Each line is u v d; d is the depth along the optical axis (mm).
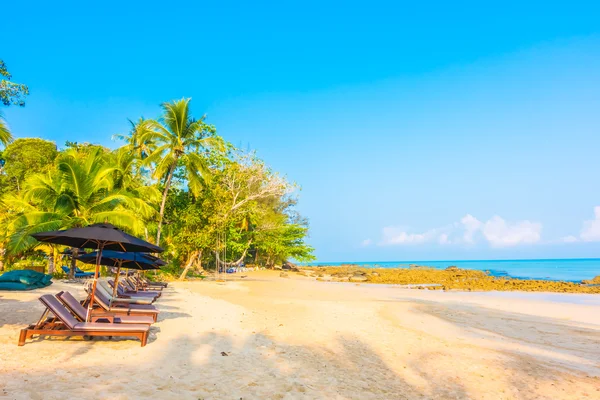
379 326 11289
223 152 33000
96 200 21562
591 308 18609
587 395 6137
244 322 10844
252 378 5926
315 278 47438
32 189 19891
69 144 36969
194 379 5656
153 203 29453
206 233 27719
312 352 7836
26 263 26141
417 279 46125
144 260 11711
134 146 31188
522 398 5891
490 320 13977
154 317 9094
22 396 4418
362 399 5406
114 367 5844
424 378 6605
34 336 7320
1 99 9773
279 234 51656
